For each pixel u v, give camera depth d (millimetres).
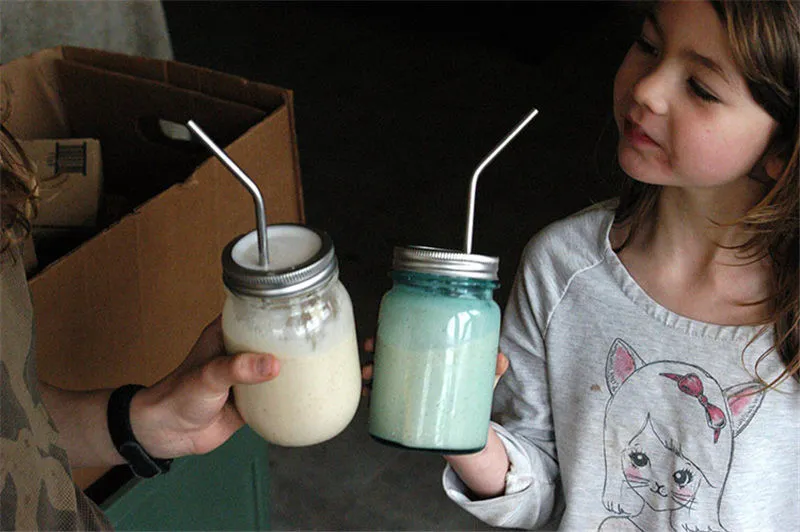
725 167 843
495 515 1064
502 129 3256
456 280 738
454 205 2877
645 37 859
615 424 1057
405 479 2115
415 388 768
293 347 712
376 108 3402
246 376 705
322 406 741
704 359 996
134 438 832
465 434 784
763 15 750
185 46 3871
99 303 1109
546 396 1133
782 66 770
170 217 1184
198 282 1277
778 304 948
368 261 2664
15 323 713
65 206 1447
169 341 1255
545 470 1121
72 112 1623
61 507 733
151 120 1596
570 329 1077
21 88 1563
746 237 946
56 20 2057
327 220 2826
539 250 1090
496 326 779
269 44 3865
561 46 3688
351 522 2027
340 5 4066
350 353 758
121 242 1115
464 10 3816
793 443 995
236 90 1439
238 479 1421
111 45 2184
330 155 3146
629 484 1072
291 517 2037
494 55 3672
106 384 1161
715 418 1000
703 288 990
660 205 992
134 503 1190
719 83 795
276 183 1383
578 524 1108
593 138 3158
